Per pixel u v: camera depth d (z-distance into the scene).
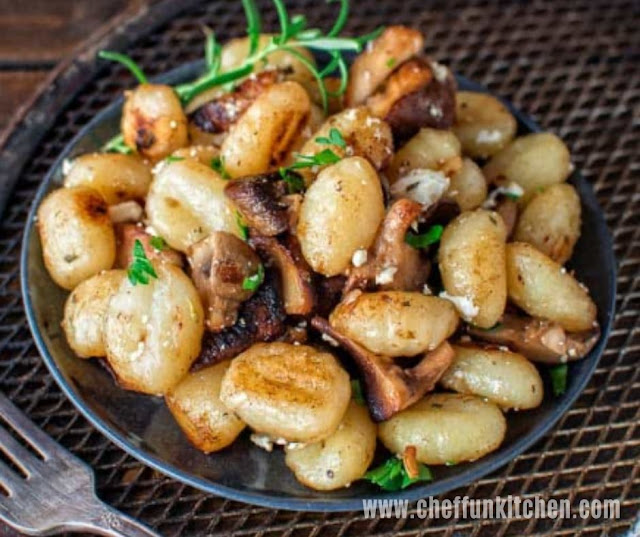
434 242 0.41
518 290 0.41
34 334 0.41
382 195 0.40
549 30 0.54
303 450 0.38
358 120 0.41
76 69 0.50
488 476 0.41
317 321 0.39
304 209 0.39
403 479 0.38
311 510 0.38
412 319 0.38
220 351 0.39
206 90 0.44
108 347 0.39
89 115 0.50
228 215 0.40
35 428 0.41
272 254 0.40
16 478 0.40
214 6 0.53
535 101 0.51
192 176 0.41
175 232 0.41
